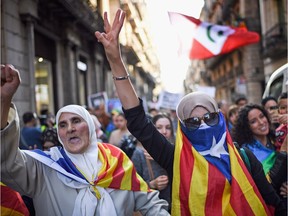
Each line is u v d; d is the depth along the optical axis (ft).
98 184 7.53
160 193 10.71
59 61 43.19
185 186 7.49
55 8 38.96
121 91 7.96
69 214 7.35
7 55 27.96
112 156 8.05
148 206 8.20
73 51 48.16
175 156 7.79
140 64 105.19
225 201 7.39
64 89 44.39
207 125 7.79
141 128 7.98
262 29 74.59
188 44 30.94
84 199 7.38
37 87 37.22
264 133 11.58
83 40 53.88
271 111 15.74
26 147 18.54
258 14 81.51
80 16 36.19
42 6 37.01
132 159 11.52
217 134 7.82
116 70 7.93
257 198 7.49
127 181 7.89
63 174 7.40
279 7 66.49
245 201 7.38
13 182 6.99
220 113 8.00
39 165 7.50
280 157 9.29
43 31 37.45
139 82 116.98
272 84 20.36
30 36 32.01
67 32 43.91
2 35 27.50
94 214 7.40
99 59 62.85
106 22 7.88
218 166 7.66
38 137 18.88
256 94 84.17
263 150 11.43
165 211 8.22
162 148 8.12
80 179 7.43
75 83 48.08
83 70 54.54
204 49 31.42
